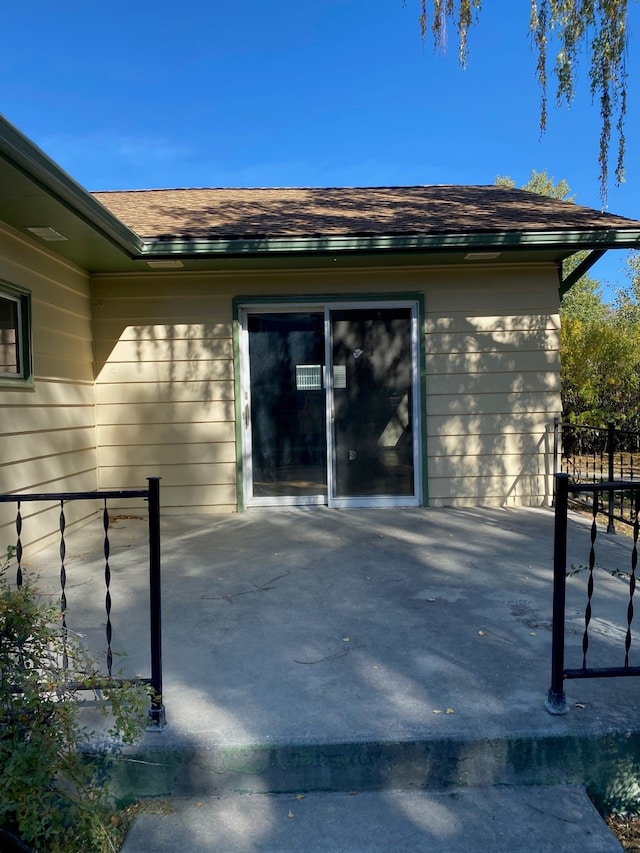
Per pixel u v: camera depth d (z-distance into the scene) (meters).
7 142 3.34
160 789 2.45
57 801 2.22
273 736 2.46
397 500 7.02
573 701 2.71
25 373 5.34
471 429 6.97
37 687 2.10
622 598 4.03
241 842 2.18
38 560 5.13
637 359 11.23
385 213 7.04
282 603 3.99
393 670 3.02
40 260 5.57
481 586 4.28
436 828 2.23
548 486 7.02
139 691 2.27
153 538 2.54
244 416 6.94
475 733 2.47
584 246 6.00
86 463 6.62
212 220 6.74
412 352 6.94
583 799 2.41
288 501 7.04
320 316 6.96
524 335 6.93
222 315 6.87
